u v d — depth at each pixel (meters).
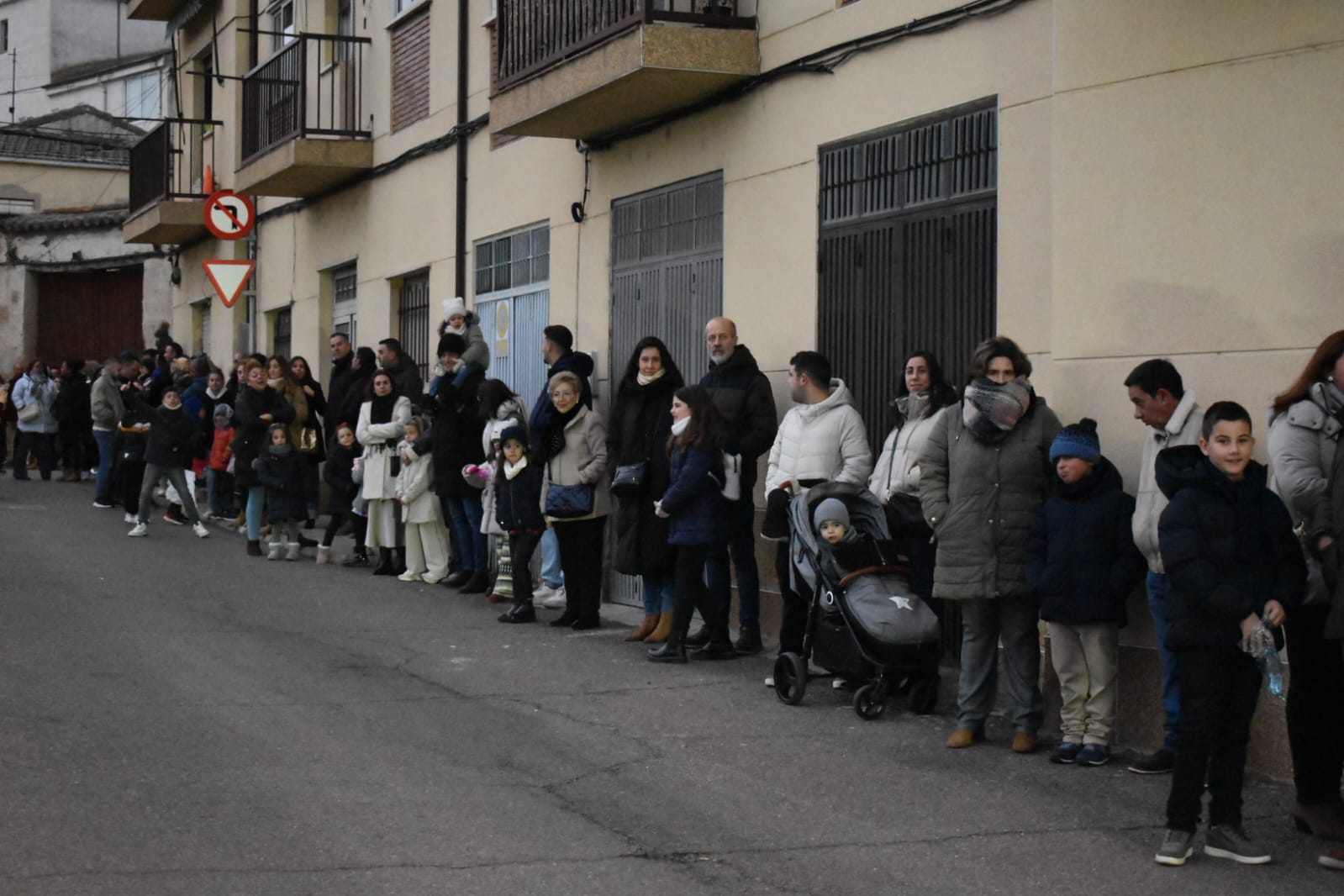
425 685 9.02
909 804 6.63
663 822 6.29
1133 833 6.24
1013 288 8.92
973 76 9.27
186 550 15.75
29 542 15.85
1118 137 7.81
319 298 19.83
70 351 32.72
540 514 11.45
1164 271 7.64
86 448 25.95
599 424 11.27
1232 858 5.90
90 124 40.59
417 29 16.81
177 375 20.03
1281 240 7.25
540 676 9.38
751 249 11.30
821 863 5.78
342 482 14.91
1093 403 7.90
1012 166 8.95
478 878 5.49
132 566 14.20
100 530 17.36
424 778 6.85
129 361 21.78
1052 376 8.09
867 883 5.55
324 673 9.28
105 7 49.66
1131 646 7.64
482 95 15.47
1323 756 6.22
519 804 6.50
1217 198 7.46
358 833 5.99
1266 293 7.29
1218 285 7.45
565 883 5.46
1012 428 7.49
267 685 8.85
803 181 10.76
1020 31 8.93
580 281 13.61
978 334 9.24
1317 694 6.21
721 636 10.05
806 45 10.73
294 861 5.62
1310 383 6.26
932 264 9.61
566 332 11.69
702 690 9.02
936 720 8.30
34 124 39.47
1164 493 6.08
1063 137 8.02
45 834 5.85
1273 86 7.29
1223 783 5.94
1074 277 7.98
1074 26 7.98
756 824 6.29
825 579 8.38
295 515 15.19
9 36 50.03
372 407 13.95
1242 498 5.91
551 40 12.66
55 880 5.32
